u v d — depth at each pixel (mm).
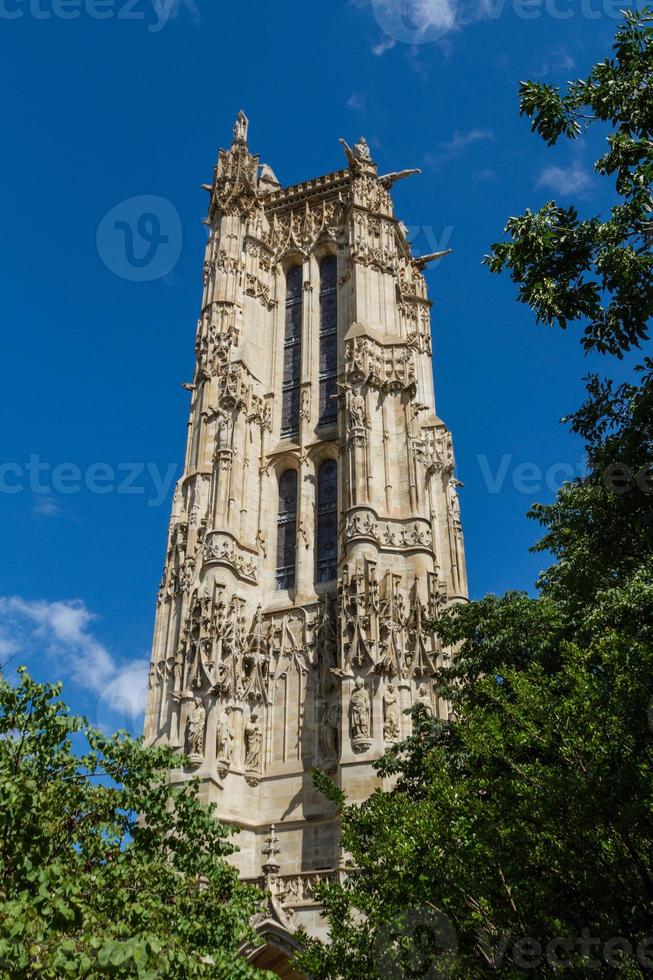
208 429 56906
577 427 21328
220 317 62000
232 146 73312
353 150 69875
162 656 49062
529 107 20312
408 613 45656
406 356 56375
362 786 39750
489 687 20688
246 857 41500
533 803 17984
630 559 25203
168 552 53156
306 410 57781
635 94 19656
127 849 23391
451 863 18547
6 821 18969
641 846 17453
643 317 18969
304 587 50312
